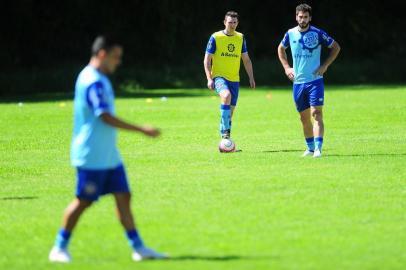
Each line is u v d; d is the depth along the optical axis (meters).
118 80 124.19
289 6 148.25
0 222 29.45
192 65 136.12
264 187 34.81
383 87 116.25
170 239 26.33
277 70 132.75
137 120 68.25
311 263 23.12
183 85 128.00
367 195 32.78
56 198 33.97
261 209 30.53
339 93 100.75
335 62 140.88
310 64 43.12
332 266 22.78
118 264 23.33
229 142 46.47
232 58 47.56
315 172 38.38
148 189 35.06
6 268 23.17
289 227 27.66
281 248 24.92
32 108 83.25
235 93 48.09
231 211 30.31
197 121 67.00
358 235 26.38
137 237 23.92
